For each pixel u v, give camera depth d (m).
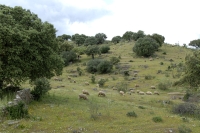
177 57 82.12
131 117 14.77
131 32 133.25
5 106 12.64
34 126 11.18
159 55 86.19
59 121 12.55
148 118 14.77
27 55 17.47
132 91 39.91
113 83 50.44
